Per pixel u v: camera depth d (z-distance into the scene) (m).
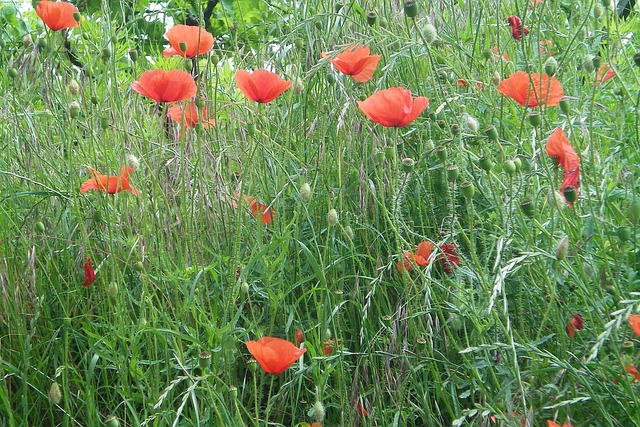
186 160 1.69
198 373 1.58
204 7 3.11
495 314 1.37
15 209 1.72
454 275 1.47
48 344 1.59
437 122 1.72
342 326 1.62
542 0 1.81
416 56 1.80
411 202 1.68
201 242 1.64
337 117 1.77
